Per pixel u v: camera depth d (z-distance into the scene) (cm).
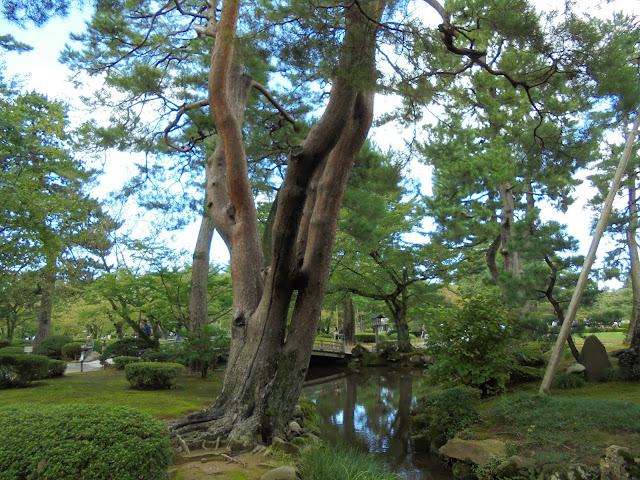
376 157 1139
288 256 650
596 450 584
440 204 2066
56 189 1312
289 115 1098
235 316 704
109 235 1923
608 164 1794
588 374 1016
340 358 2436
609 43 668
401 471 695
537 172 1005
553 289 1195
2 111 830
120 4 922
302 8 534
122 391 1007
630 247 1898
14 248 944
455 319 1023
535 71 723
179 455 542
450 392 848
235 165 714
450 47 604
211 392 1055
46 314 2088
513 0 607
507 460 604
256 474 491
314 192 754
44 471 321
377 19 547
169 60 1194
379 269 2161
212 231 1535
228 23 699
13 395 909
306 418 870
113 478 328
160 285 1582
